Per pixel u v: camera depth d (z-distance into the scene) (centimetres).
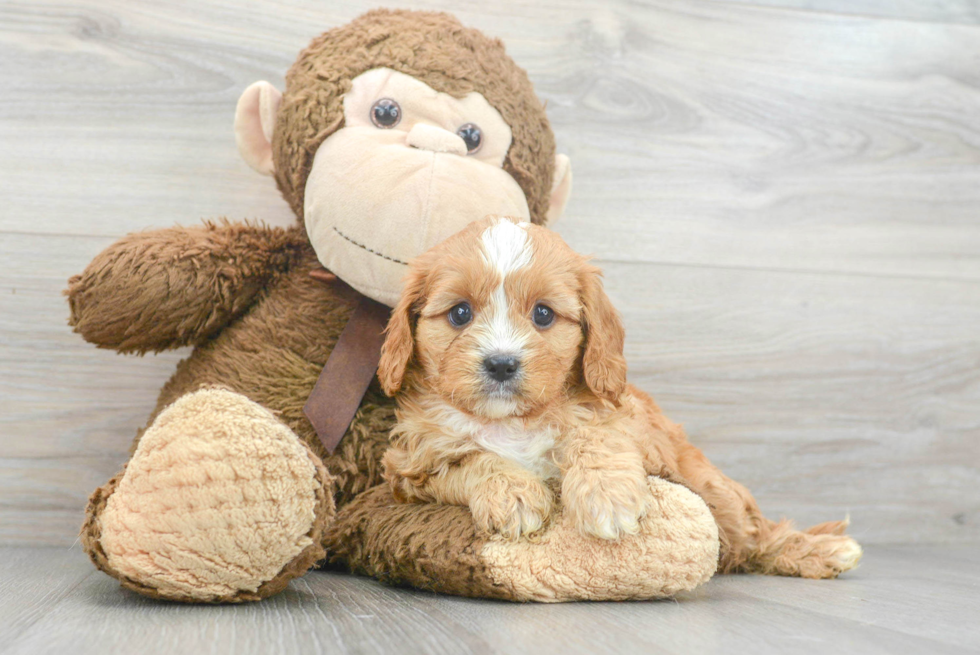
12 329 92
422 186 78
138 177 95
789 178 104
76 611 67
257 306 85
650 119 101
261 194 96
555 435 74
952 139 107
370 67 82
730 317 102
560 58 100
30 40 93
